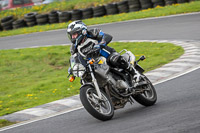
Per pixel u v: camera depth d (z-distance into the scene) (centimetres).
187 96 2153
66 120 2078
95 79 1858
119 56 2011
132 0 7819
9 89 3559
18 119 2316
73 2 10262
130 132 1577
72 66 1909
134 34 5531
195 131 1443
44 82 3550
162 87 2553
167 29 5419
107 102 1902
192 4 7019
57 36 6588
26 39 6838
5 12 10344
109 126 1750
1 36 7800
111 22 6975
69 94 2950
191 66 3044
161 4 7631
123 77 2036
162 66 3288
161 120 1702
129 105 2256
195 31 4866
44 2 10625
